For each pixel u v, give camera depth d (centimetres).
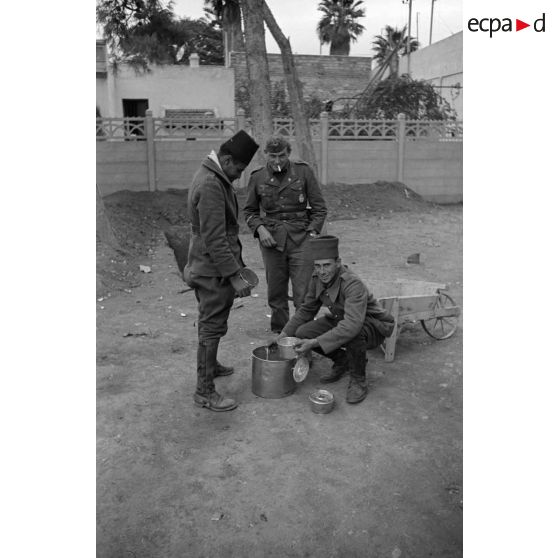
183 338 518
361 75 2564
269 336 521
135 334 524
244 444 337
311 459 321
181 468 314
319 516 274
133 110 2092
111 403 388
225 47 2684
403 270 811
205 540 259
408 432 349
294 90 1027
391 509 278
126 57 1303
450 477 303
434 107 1844
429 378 429
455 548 253
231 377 429
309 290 409
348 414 373
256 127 973
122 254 835
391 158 1596
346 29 3959
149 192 1398
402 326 540
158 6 1201
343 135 1559
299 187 469
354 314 374
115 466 315
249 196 489
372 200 1473
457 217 1409
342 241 1048
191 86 2045
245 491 293
